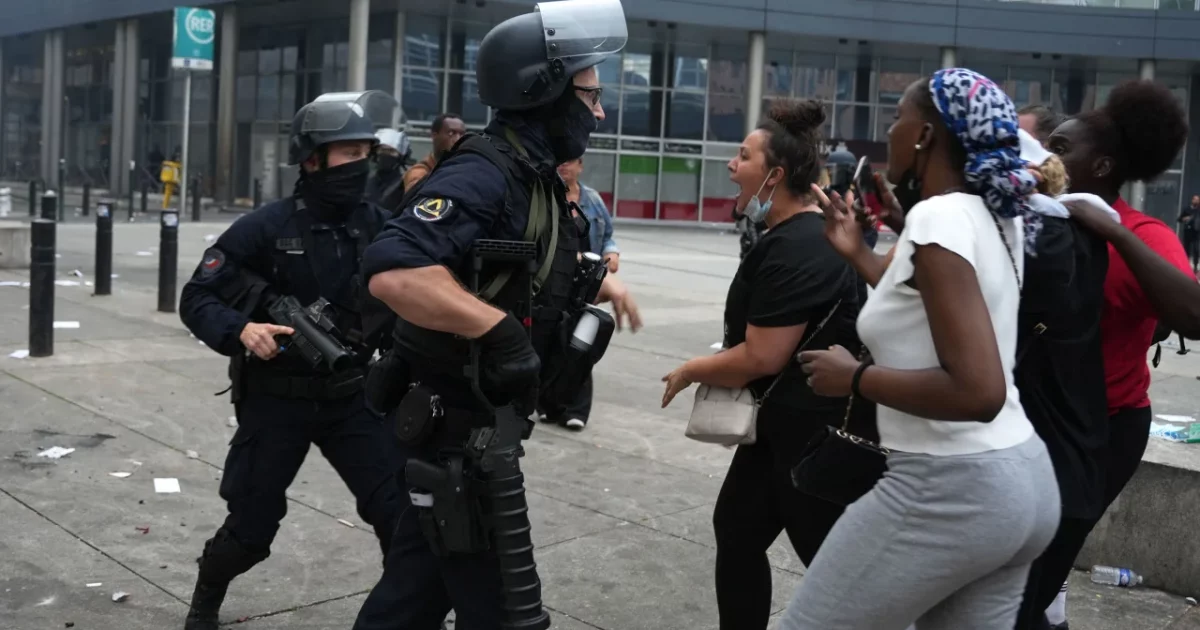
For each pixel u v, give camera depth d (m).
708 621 4.32
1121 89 3.26
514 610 2.63
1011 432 2.33
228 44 31.56
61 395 7.33
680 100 32.19
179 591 4.34
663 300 14.09
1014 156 2.33
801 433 3.26
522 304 2.72
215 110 34.16
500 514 2.62
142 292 12.27
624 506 5.69
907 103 2.46
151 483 5.65
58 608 4.12
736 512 3.53
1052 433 2.73
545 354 2.84
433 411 2.70
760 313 3.26
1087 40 31.66
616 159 31.91
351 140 3.64
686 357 10.11
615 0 2.85
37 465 5.83
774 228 3.35
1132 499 4.82
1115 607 4.58
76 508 5.20
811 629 2.44
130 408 7.11
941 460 2.30
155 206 30.36
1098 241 2.87
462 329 2.54
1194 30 31.48
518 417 2.70
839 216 2.87
